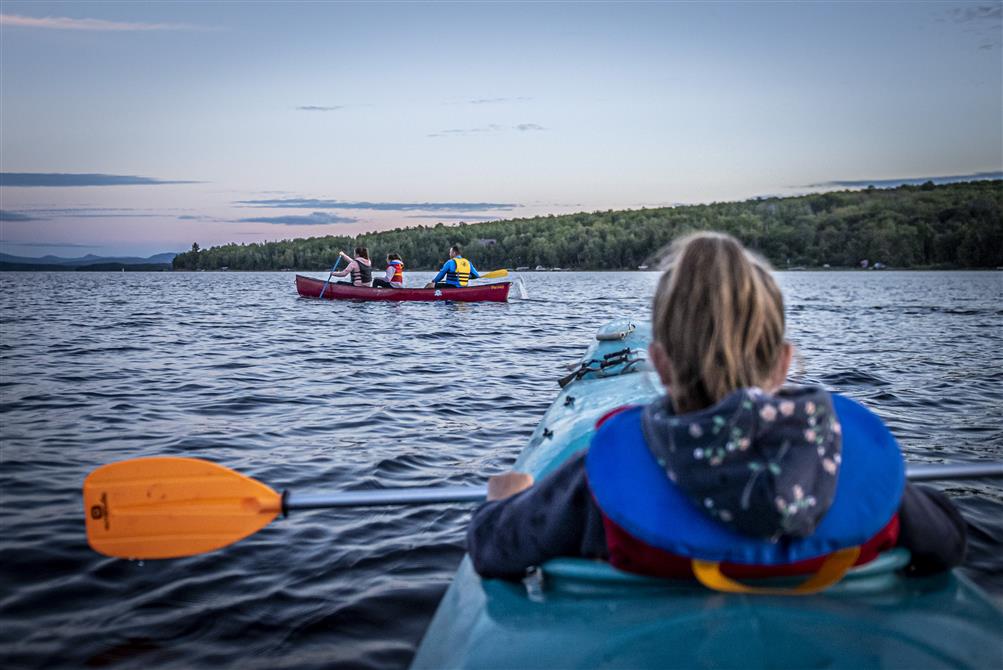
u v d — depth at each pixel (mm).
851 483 1154
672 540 1168
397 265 19453
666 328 1180
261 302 23844
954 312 19031
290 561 3088
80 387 7309
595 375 3744
